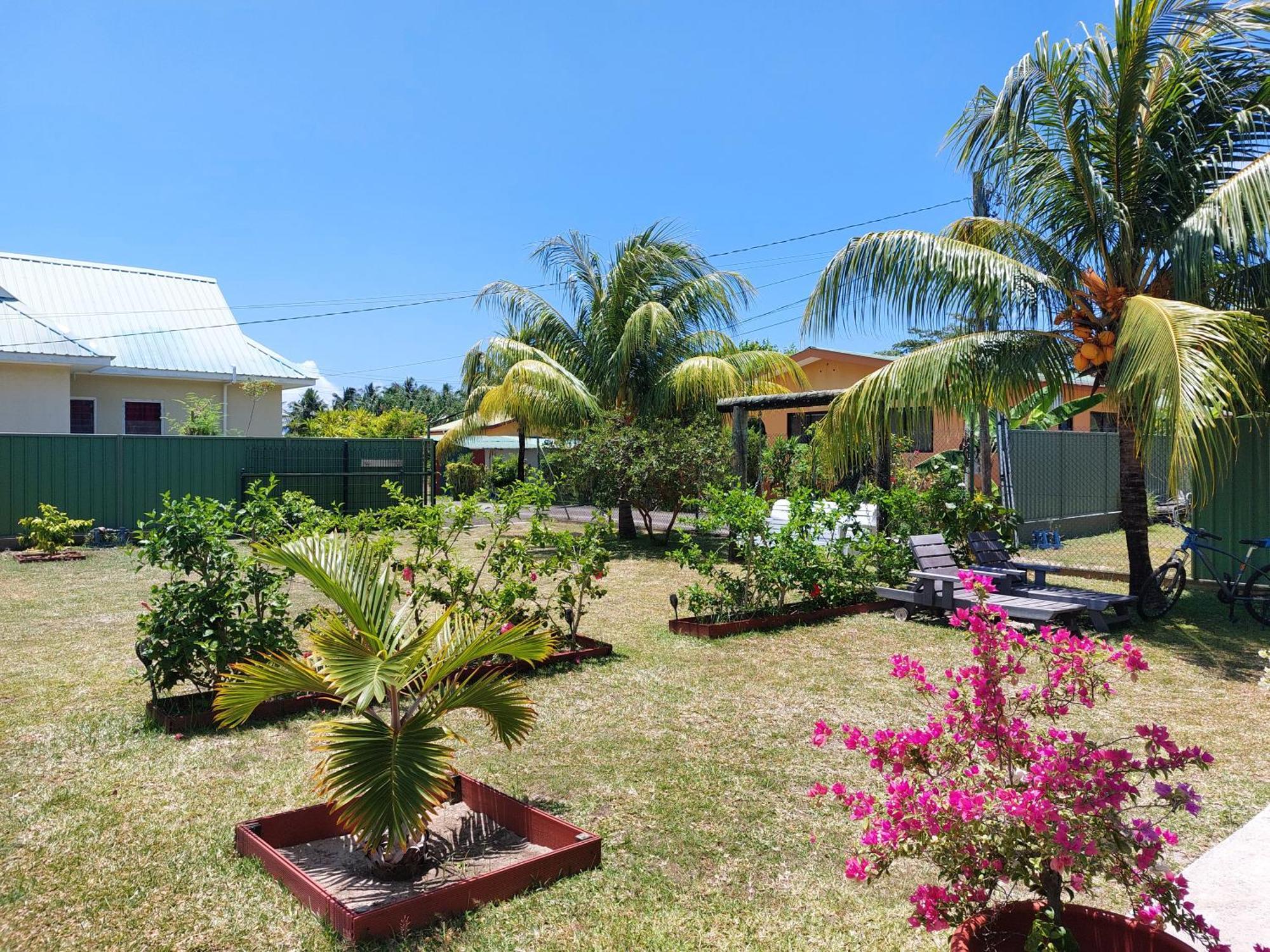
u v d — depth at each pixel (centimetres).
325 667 329
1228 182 759
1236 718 545
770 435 2227
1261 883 328
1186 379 652
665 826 385
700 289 1705
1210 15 777
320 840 374
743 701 578
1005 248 954
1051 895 221
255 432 2181
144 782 433
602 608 934
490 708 376
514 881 323
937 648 732
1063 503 1681
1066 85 823
